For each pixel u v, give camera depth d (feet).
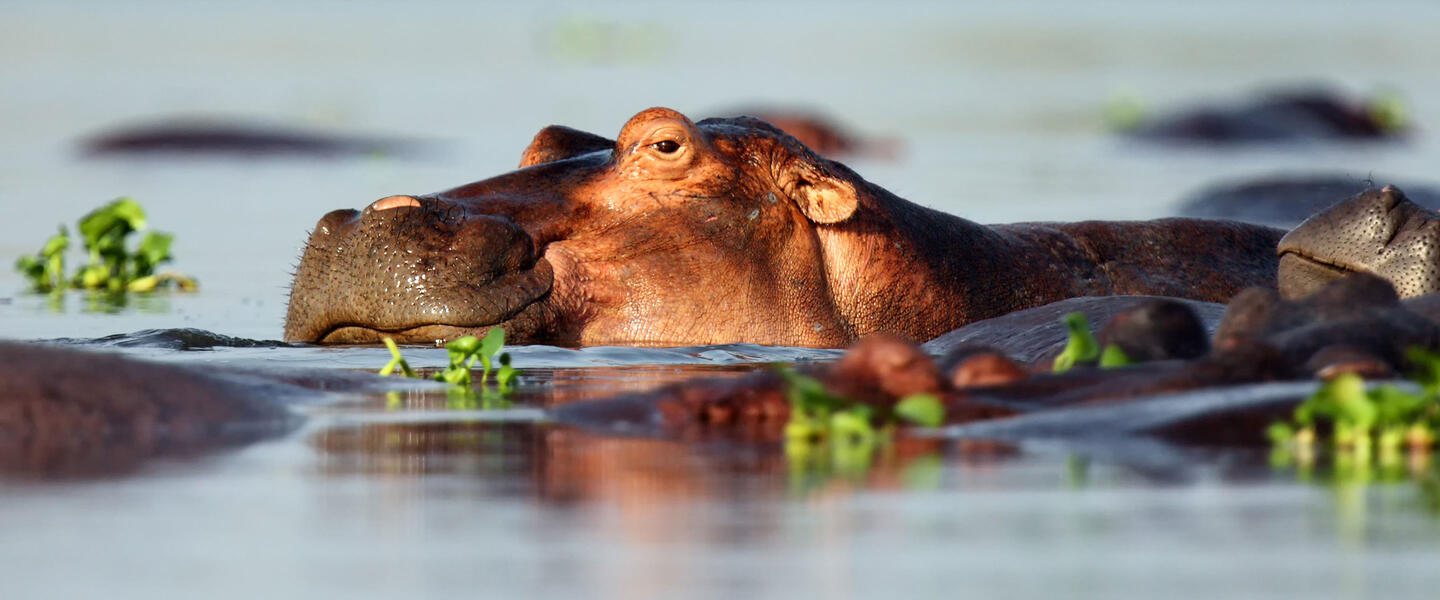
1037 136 384.27
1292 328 80.07
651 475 65.00
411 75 524.52
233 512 58.90
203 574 51.06
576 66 562.25
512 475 65.16
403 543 54.60
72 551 53.72
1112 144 366.63
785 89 479.00
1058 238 134.31
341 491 62.34
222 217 238.48
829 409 72.90
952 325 124.47
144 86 481.87
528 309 110.32
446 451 70.38
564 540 54.80
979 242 128.88
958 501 59.98
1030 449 68.90
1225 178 285.43
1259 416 69.92
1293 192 216.74
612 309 114.32
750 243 117.50
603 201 116.57
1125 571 51.03
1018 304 127.95
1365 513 57.88
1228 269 138.21
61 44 615.57
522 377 96.53
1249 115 366.43
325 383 88.53
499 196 115.24
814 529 56.08
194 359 100.63
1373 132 369.71
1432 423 68.69
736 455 68.85
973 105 453.17
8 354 75.77
